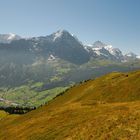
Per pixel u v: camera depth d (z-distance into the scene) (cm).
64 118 7338
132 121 4931
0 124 12888
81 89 16250
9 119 13025
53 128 6669
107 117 5622
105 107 7119
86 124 5675
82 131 5344
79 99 14100
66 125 6394
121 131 4647
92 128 5266
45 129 6950
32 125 8225
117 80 14050
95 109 7188
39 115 9750
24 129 8262
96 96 12556
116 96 11456
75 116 7106
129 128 4666
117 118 5331
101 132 4916
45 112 9788
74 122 6406
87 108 7681
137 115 5203
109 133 4728
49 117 8219
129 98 10638
